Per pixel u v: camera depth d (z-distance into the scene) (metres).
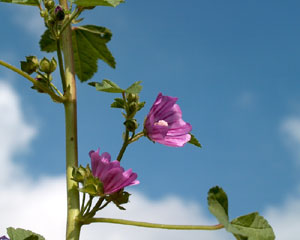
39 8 0.53
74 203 0.50
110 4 0.51
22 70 0.53
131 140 0.51
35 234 0.59
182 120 0.53
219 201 0.46
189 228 0.48
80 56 0.67
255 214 0.48
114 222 0.49
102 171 0.48
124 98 0.50
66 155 0.52
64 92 0.53
